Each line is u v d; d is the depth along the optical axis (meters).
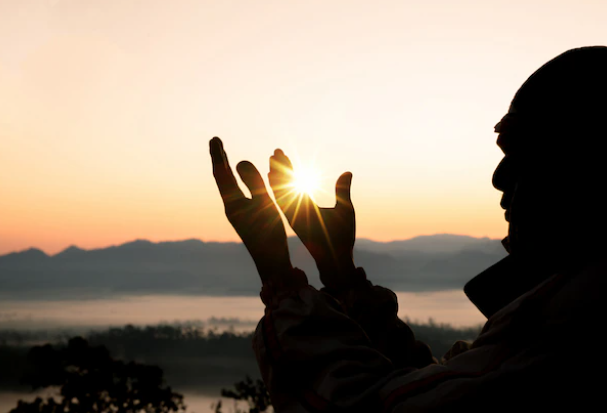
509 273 0.95
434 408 0.73
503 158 0.90
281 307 0.87
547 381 0.73
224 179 0.94
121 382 21.31
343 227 0.99
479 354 0.78
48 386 20.78
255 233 0.92
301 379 0.83
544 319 0.76
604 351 0.73
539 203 0.84
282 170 0.94
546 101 0.84
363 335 0.87
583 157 0.81
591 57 0.84
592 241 0.80
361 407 0.77
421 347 1.10
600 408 0.72
